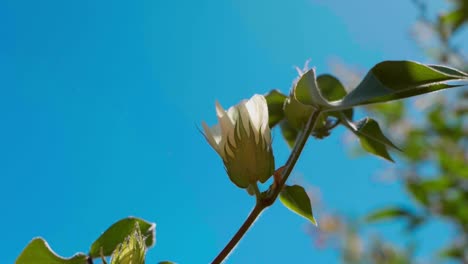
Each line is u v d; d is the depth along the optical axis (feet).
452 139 3.17
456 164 3.01
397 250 3.40
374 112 3.28
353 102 1.33
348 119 1.64
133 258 1.35
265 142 1.44
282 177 1.40
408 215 3.16
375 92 1.31
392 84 1.30
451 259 3.16
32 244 1.50
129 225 1.53
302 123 1.57
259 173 1.42
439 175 3.07
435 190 3.04
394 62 1.30
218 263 1.36
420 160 3.21
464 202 3.01
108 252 1.52
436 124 3.21
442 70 1.29
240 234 1.38
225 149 1.44
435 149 3.18
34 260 1.50
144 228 1.54
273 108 1.72
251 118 1.45
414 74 1.29
